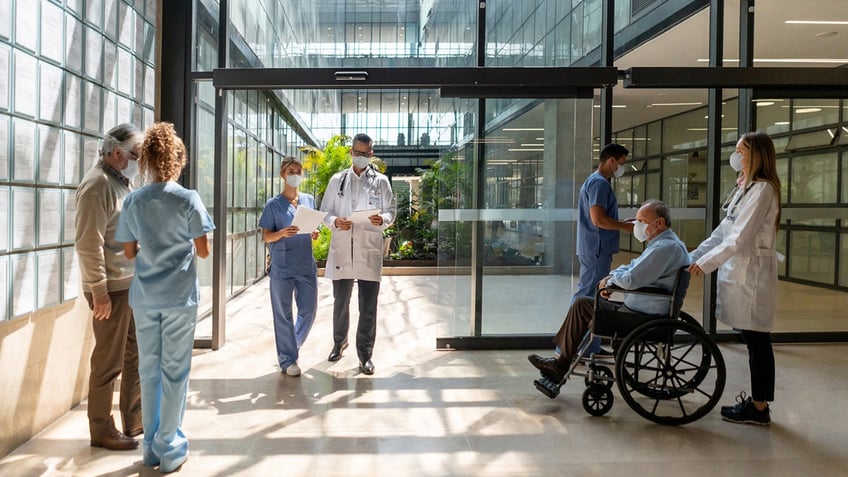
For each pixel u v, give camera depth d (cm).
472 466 280
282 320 430
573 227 516
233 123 723
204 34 516
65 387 339
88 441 303
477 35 525
